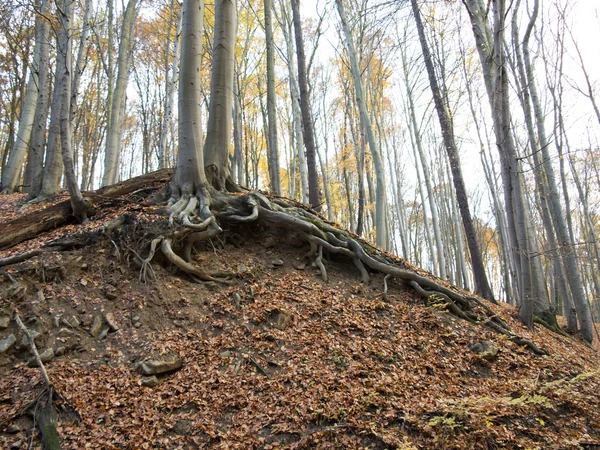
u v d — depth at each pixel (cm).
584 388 600
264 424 446
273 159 1362
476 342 693
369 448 418
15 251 654
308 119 1264
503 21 827
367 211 3341
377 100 2384
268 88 1395
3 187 1494
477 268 1204
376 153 1392
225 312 648
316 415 455
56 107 1142
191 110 803
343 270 859
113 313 585
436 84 1352
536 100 1272
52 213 773
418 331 692
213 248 778
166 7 1908
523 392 551
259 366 543
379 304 746
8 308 528
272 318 649
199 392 489
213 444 420
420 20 1373
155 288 642
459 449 423
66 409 428
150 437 416
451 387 554
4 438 389
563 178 1557
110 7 1850
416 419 456
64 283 599
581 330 1129
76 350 516
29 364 477
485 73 922
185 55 791
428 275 947
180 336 579
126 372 500
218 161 889
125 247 679
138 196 889
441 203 3145
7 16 1005
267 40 1404
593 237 1636
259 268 790
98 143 2697
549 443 452
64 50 761
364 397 490
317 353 580
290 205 970
